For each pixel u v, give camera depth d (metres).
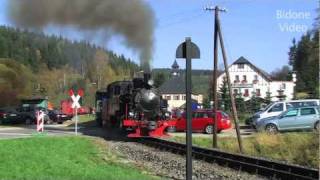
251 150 27.28
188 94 11.31
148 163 20.38
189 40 11.26
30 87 103.94
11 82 96.06
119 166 18.36
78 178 13.50
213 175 17.12
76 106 35.69
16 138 29.12
